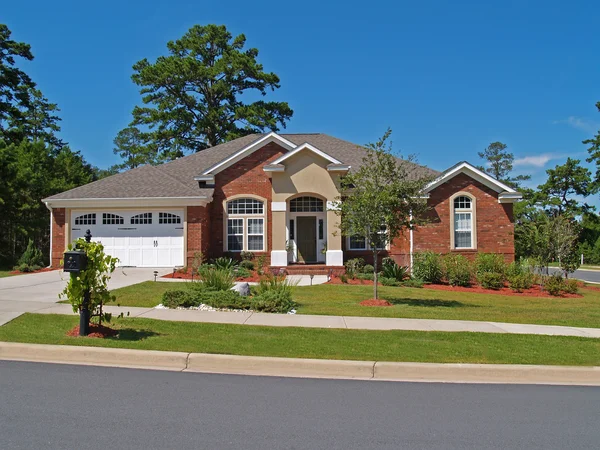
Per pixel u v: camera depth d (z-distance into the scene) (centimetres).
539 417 612
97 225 2309
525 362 838
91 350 833
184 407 611
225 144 2945
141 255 2284
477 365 807
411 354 867
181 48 4741
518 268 2166
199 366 810
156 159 4869
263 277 1984
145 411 593
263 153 2441
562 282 1950
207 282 1445
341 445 507
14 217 2867
